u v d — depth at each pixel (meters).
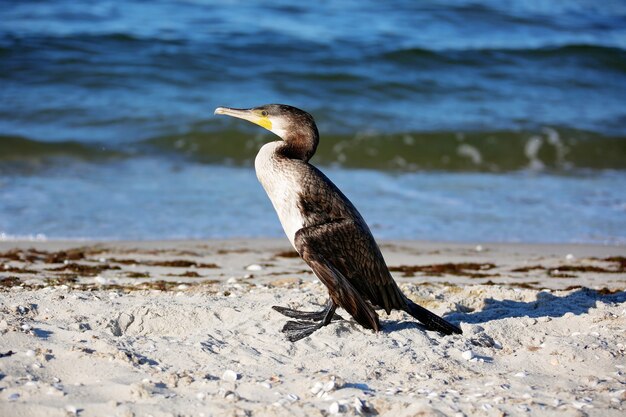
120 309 9.72
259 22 40.06
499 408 6.99
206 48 35.44
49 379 7.38
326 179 8.97
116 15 39.72
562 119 31.12
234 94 31.80
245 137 27.47
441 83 34.69
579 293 11.49
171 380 7.45
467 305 10.95
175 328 9.38
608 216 20.38
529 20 44.78
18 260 14.21
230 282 12.66
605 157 28.38
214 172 24.33
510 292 11.42
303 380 7.56
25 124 27.66
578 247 17.36
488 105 32.78
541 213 20.53
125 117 28.64
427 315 9.22
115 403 6.86
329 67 34.97
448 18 43.75
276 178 8.95
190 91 31.77
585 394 7.44
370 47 37.12
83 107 29.17
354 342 8.73
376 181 24.05
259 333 9.02
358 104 32.12
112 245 16.27
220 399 7.08
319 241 8.50
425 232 18.45
